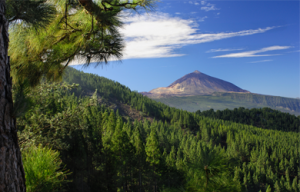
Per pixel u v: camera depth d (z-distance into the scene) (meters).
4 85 1.62
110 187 28.11
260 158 74.50
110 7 2.75
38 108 7.02
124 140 29.94
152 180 30.56
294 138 116.38
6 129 1.60
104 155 33.69
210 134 109.31
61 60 2.75
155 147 28.67
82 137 27.75
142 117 155.75
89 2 2.47
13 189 1.64
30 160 2.64
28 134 6.54
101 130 43.97
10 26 2.12
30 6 1.89
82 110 8.55
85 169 26.86
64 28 2.73
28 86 1.85
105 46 2.86
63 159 23.91
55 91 7.54
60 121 7.86
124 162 28.98
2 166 1.54
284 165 75.00
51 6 2.24
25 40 2.42
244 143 91.12
